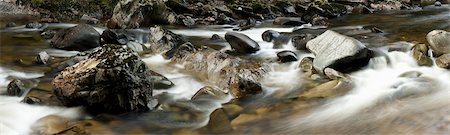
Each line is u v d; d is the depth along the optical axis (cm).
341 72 881
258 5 1884
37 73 913
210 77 865
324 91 783
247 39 1104
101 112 664
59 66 930
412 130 612
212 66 884
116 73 640
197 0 1994
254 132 630
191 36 1385
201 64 917
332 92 777
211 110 704
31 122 641
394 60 972
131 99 660
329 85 808
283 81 857
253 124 655
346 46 895
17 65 982
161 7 1586
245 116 682
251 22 1664
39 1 1825
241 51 1091
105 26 1555
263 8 1875
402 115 669
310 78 870
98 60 667
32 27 1503
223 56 902
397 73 900
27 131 614
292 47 1151
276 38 1241
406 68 931
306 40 1112
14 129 618
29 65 981
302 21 1638
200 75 891
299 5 2030
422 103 720
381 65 936
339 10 1894
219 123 657
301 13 1997
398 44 1121
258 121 664
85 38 1127
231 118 676
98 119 652
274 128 642
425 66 934
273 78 875
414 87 807
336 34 961
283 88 811
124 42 1202
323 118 673
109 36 1187
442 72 892
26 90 775
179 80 865
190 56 963
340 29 1472
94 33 1151
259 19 1789
